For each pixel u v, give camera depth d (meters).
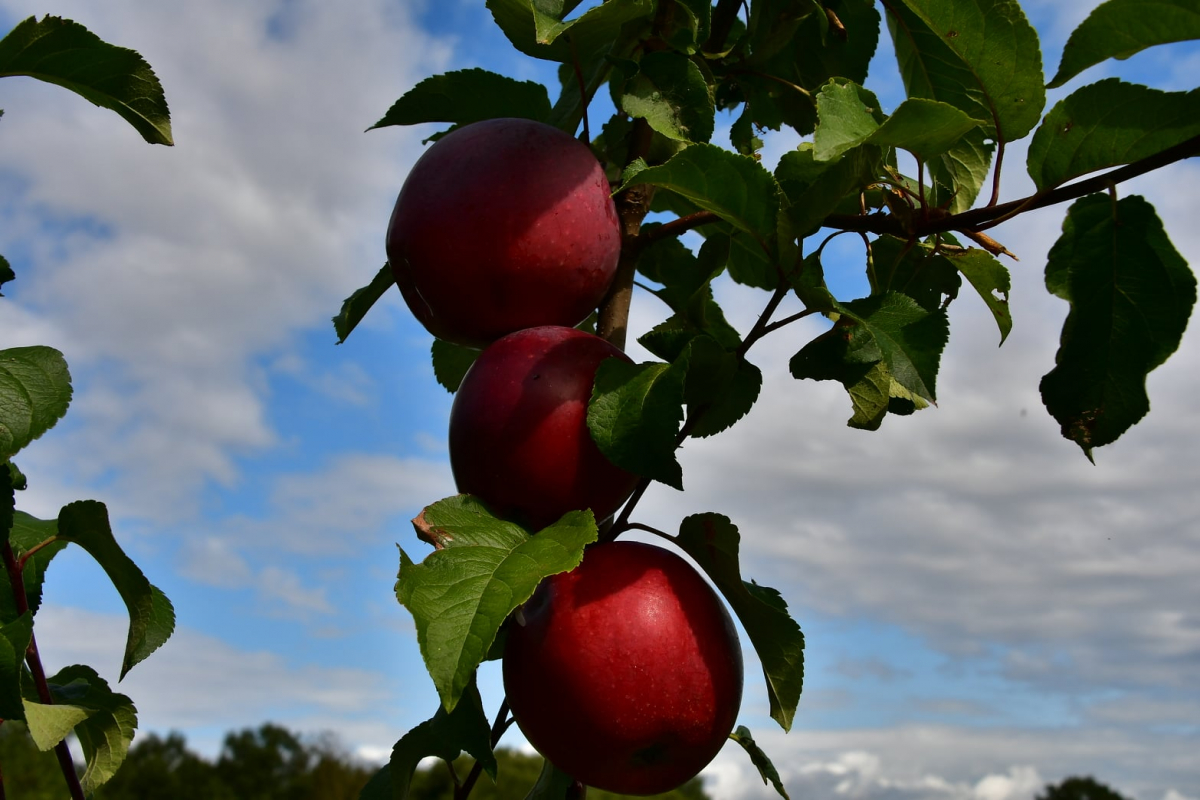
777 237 1.46
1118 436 1.57
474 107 1.81
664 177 1.41
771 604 1.51
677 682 1.34
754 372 1.65
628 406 1.33
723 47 2.11
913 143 1.44
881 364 1.73
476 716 1.49
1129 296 1.54
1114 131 1.40
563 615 1.35
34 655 1.49
